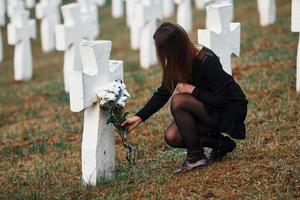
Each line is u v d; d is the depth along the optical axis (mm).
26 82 19328
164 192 7539
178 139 8008
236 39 10109
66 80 16062
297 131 9453
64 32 15461
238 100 7754
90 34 16219
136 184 8023
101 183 8258
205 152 9008
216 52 9758
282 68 13609
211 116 7781
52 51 25656
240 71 14117
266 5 19844
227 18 9867
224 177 7660
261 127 9992
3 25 29594
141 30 17781
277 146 8711
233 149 8445
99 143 8242
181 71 7562
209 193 7316
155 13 17766
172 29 7449
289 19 20438
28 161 10531
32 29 19844
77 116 13344
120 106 8039
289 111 10594
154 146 10039
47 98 15969
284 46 16266
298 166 7688
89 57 7973
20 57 19578
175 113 7785
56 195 8234
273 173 7590
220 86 7629
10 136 12492
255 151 8648
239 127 7797
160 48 7504
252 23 20875
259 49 16469
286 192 7078
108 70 8188
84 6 23781
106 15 31266
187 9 21953
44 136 12000
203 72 7629
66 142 11328
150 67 17625
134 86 14953
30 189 8773
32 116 14219
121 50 22328
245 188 7316
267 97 11727
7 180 9430
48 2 25328
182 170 8055
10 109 15367
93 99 8000
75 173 9383
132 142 10469
